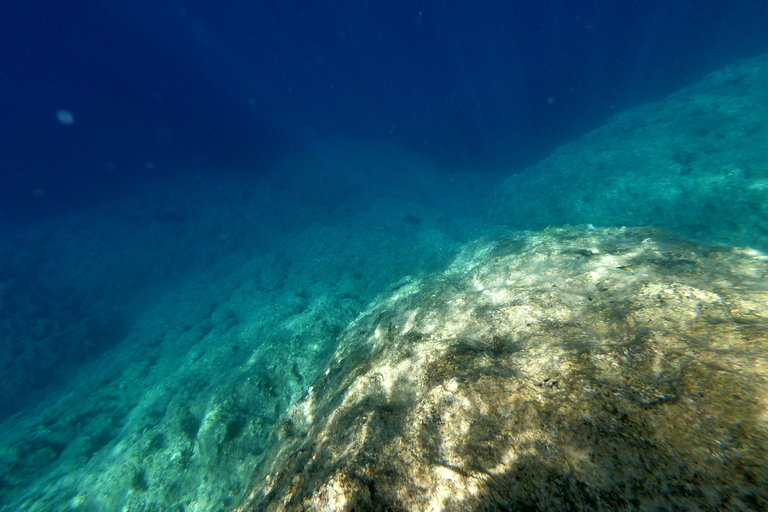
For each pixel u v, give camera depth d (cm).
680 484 87
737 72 846
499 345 179
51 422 680
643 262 215
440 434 129
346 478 122
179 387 561
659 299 163
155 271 1347
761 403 98
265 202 1603
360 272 883
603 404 114
